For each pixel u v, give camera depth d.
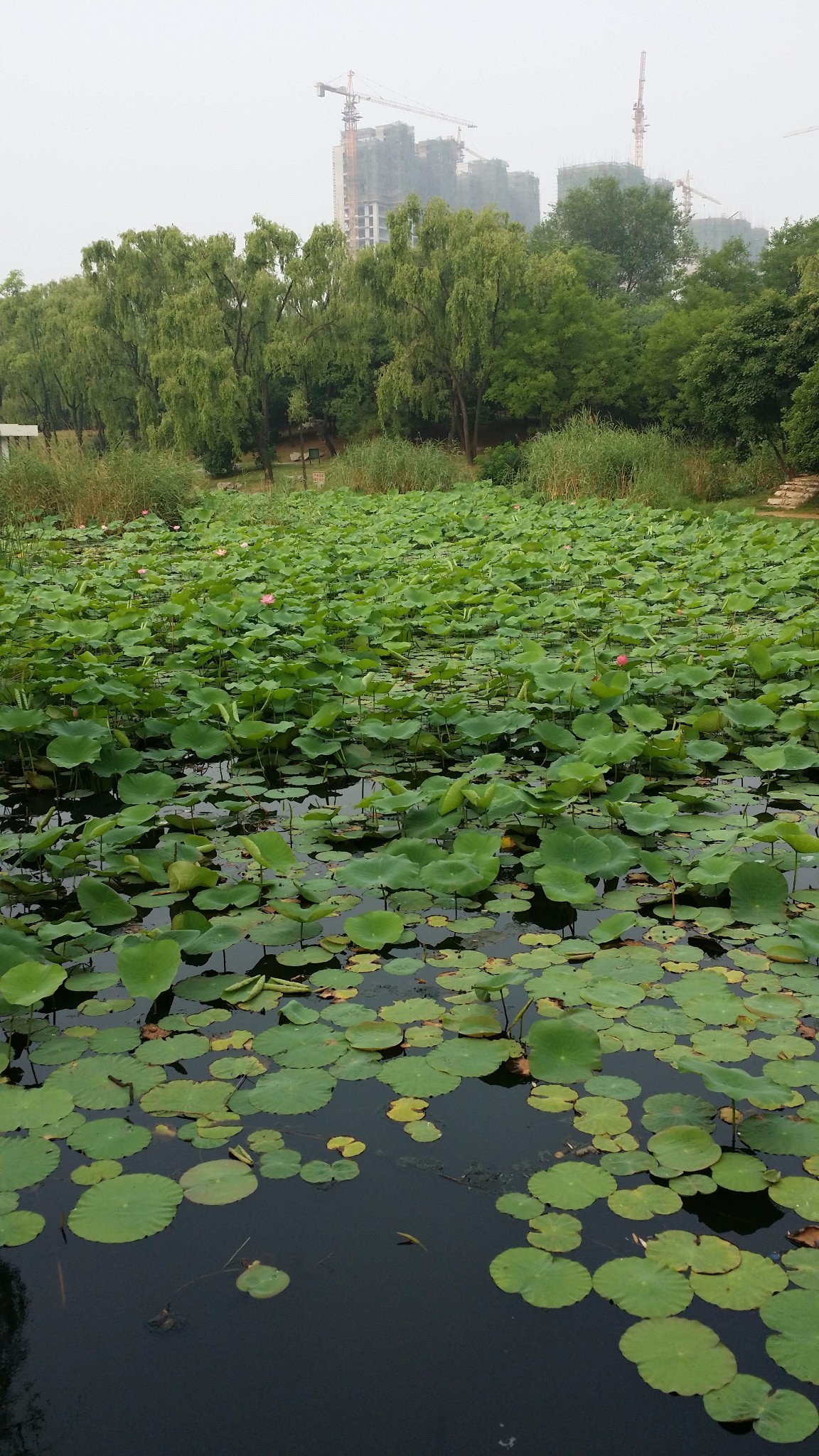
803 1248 1.63
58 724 3.91
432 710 4.27
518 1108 2.00
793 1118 1.95
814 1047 2.17
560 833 3.09
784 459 19.47
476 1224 1.70
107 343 30.69
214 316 25.86
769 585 7.41
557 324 28.25
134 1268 1.62
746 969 2.54
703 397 19.62
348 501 15.55
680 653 5.62
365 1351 1.47
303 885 2.91
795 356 18.00
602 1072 2.12
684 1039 2.22
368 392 31.83
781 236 34.75
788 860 3.23
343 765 4.21
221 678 5.47
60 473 13.84
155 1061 2.17
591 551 9.90
